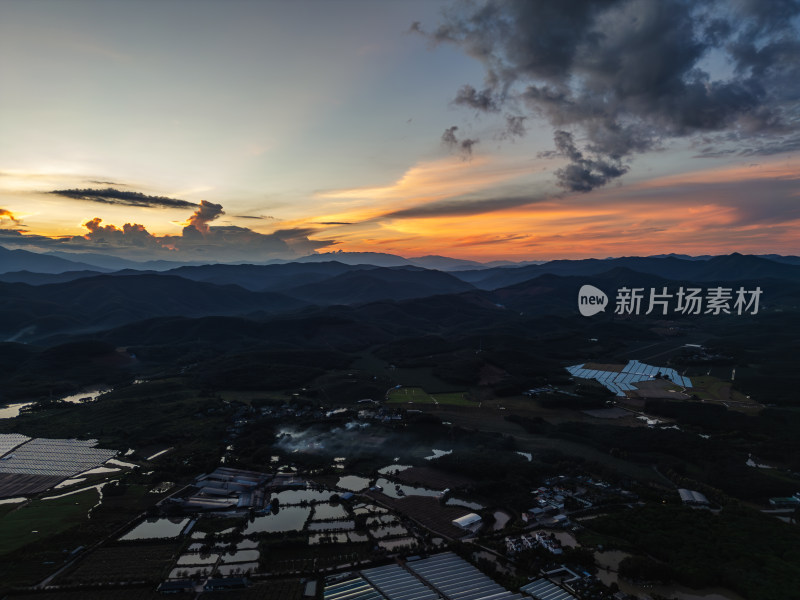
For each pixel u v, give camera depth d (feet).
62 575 345.10
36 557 364.99
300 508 449.06
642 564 344.08
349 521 425.28
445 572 350.02
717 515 424.05
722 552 362.12
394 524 419.33
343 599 316.40
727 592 326.85
